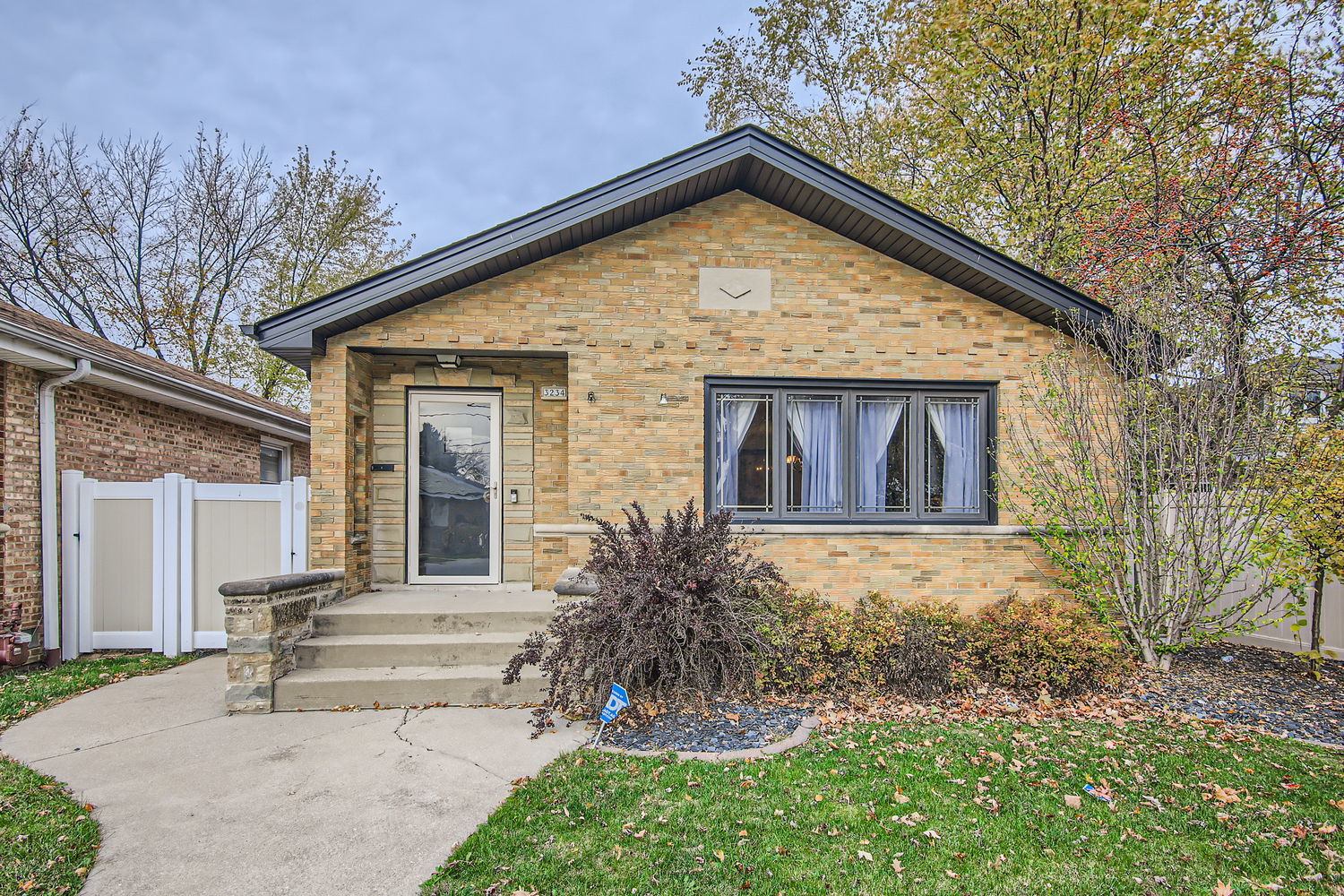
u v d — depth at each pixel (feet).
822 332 24.57
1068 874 10.27
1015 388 25.03
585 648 16.66
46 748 15.39
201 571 24.91
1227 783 13.33
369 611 20.54
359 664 19.31
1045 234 39.99
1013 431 24.81
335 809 12.37
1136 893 9.84
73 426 25.41
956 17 38.70
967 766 13.89
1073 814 12.00
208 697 19.22
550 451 25.67
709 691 17.24
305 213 68.44
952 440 25.31
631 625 16.51
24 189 60.03
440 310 23.34
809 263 24.66
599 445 23.70
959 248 23.04
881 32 49.96
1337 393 21.33
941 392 25.25
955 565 24.36
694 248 24.31
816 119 58.23
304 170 68.23
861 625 19.42
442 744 15.46
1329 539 19.26
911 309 24.90
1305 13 30.66
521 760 14.55
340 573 22.11
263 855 10.87
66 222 61.67
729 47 57.47
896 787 12.96
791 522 24.49
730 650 17.42
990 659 19.25
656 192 22.07
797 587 22.88
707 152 22.20
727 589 17.78
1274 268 28.04
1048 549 23.16
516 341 23.58
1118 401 22.71
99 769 14.23
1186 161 35.22
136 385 26.37
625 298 23.98
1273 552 20.06
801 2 54.34
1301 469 19.98
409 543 25.20
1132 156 36.50
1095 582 22.36
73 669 22.45
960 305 25.03
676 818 11.75
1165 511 21.65
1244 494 20.44
